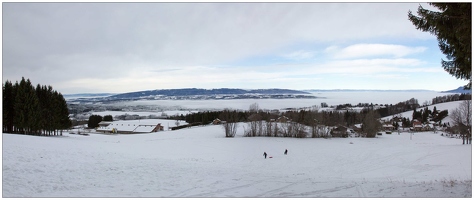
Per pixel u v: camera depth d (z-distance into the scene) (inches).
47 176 512.1
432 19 371.6
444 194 403.5
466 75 409.1
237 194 451.5
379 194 434.9
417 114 5743.1
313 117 2709.2
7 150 724.0
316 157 1440.7
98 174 565.3
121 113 7628.0
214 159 1242.0
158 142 2034.9
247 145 1920.5
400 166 1112.8
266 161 1290.6
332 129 2891.2
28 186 439.8
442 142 2471.7
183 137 2635.3
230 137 2541.8
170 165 742.5
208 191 468.1
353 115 4527.6
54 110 2290.8
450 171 919.0
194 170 676.7
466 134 2208.4
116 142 1863.9
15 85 2143.2
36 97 2110.0
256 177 610.5
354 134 3250.5
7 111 2037.4
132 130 3914.9
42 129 2191.2
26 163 596.1
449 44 404.2
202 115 5162.4
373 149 1764.3
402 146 1948.8
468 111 2150.6
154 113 7628.0
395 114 6673.2
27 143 973.8
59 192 423.5
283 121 3006.9
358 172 1008.9
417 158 1298.0
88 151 949.2
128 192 446.0
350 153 1584.6
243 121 3772.1
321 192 465.7
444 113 5378.9
